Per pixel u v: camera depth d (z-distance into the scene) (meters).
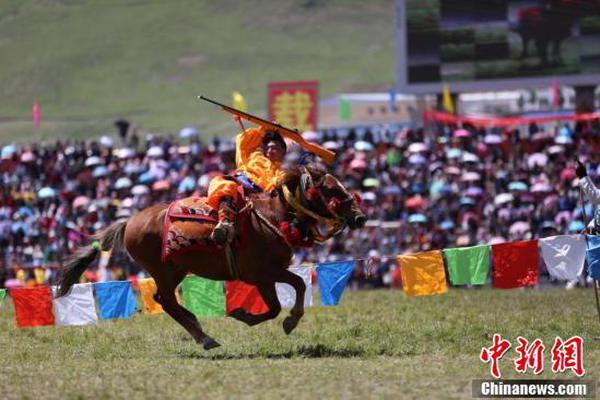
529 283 35.62
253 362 29.73
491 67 90.19
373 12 198.88
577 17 87.88
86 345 35.03
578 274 34.81
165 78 181.25
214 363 29.75
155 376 27.53
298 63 181.88
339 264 36.59
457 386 25.66
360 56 182.62
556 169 77.44
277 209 31.59
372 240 72.75
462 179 78.31
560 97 110.12
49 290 36.00
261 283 31.80
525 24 89.06
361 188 80.81
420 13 91.44
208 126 162.75
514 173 77.88
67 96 178.25
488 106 123.00
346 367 28.36
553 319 38.53
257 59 184.12
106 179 88.25
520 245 35.53
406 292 36.12
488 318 39.53
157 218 32.28
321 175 31.41
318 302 49.16
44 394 25.48
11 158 93.62
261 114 162.00
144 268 32.81
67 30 197.38
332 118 146.50
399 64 92.19
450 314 41.69
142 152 95.19
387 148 86.12
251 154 32.97
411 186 79.81
